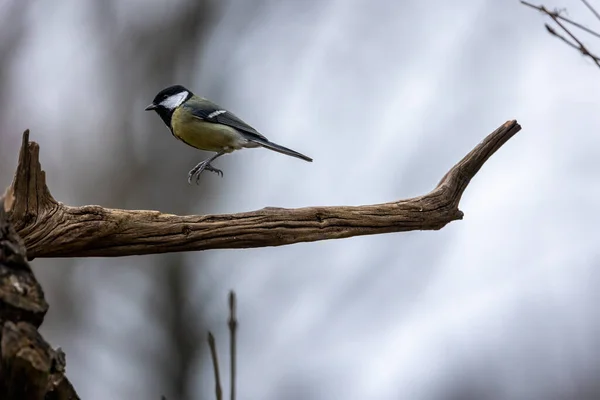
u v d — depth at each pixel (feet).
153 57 49.85
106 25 49.49
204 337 47.96
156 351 48.03
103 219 21.24
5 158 46.11
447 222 24.77
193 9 49.96
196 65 50.21
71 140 48.14
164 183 48.47
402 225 24.07
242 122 36.52
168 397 47.55
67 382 15.03
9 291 14.74
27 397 14.51
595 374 43.83
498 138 24.71
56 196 47.39
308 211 23.06
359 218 23.54
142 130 49.11
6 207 19.69
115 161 48.47
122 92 49.39
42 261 46.50
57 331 46.47
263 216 22.65
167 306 48.19
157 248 22.00
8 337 14.37
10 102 47.14
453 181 24.68
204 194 48.67
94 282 47.47
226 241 22.41
